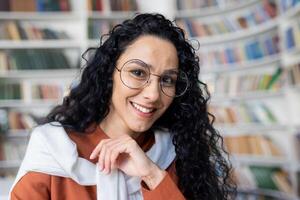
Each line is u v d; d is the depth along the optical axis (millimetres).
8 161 3463
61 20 3766
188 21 3744
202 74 3699
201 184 1126
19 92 3555
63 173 932
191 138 1148
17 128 3508
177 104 1134
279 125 3297
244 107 3518
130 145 957
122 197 935
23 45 3570
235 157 3525
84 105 1044
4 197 1635
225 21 3658
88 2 3654
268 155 3359
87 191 936
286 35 3055
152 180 941
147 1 3807
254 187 3416
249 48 3516
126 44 968
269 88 3297
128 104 966
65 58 3660
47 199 926
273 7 3297
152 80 938
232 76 3646
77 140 998
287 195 3148
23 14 3578
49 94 3596
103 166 943
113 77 1006
